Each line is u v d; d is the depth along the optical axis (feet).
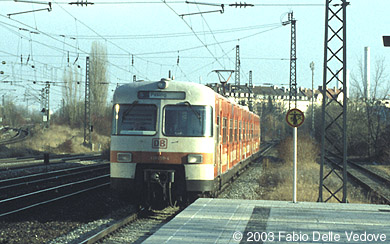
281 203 44.60
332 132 180.65
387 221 36.35
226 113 58.54
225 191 67.10
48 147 175.11
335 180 86.53
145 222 41.86
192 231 31.63
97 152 185.68
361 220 36.65
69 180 76.48
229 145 61.82
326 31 61.21
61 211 46.26
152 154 45.21
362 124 163.73
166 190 45.96
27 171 92.53
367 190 74.64
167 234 30.66
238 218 36.65
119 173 45.70
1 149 151.02
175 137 45.19
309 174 88.89
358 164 137.39
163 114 45.70
